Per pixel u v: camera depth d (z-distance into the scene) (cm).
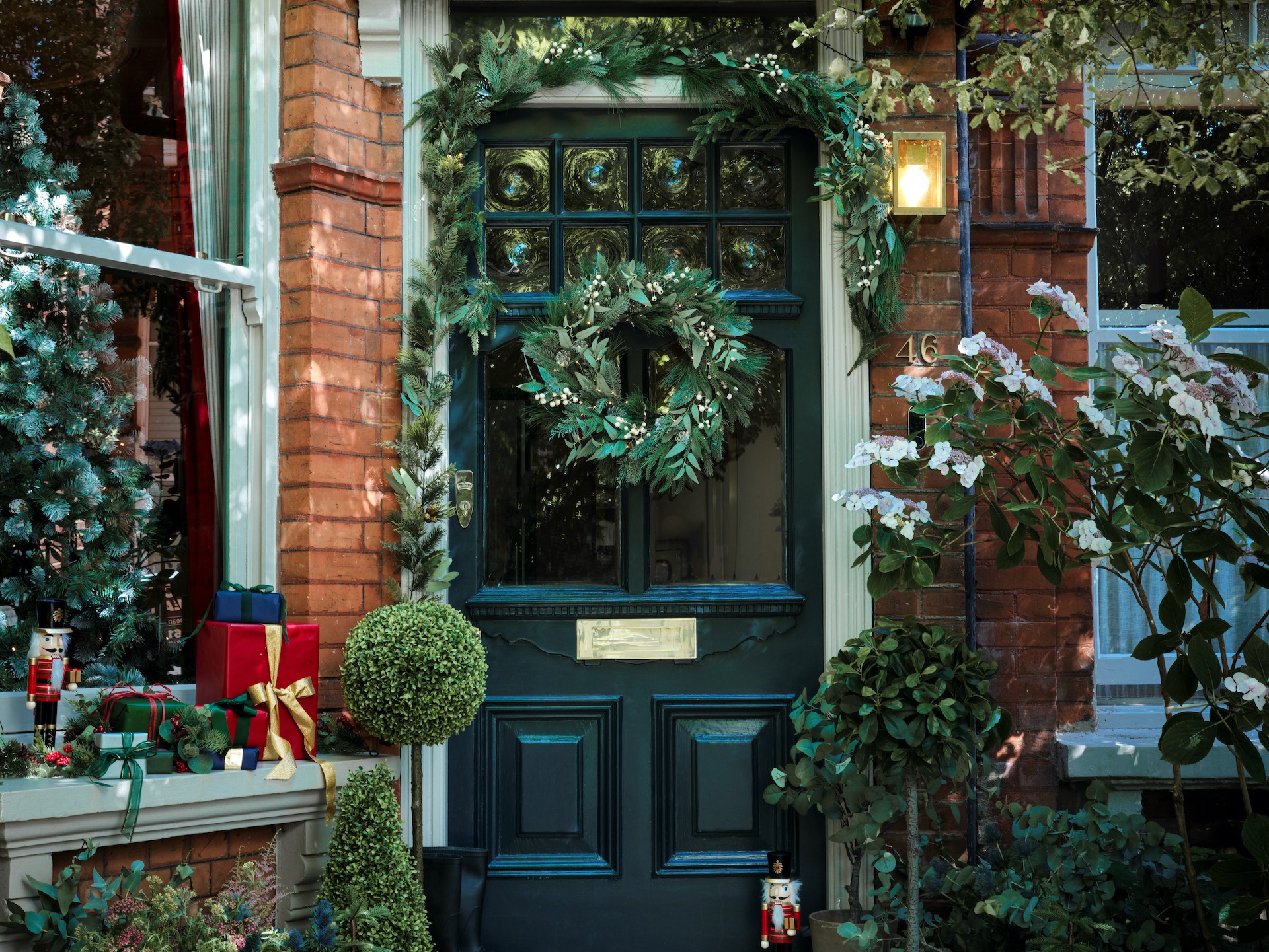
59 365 370
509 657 427
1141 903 355
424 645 358
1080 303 429
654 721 424
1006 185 430
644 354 433
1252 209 452
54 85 374
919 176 414
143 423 383
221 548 394
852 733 354
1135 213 450
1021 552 330
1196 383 309
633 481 420
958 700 354
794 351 433
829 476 422
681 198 438
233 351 399
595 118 437
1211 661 311
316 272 398
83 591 369
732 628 428
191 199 395
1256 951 354
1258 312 449
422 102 416
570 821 422
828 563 421
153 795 320
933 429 322
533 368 434
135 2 389
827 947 378
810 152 436
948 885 364
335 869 347
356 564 404
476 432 429
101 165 379
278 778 352
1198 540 313
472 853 390
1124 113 452
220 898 326
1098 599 441
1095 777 406
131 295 383
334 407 400
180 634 386
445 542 416
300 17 404
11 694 349
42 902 296
